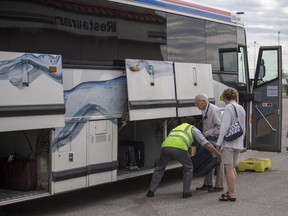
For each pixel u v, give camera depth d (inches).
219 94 403.9
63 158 255.8
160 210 278.8
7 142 264.5
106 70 284.7
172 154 305.0
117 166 294.4
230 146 294.2
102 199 308.5
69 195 320.2
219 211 276.1
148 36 320.5
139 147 335.9
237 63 434.6
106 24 286.0
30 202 300.4
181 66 341.1
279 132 434.3
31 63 231.1
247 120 447.8
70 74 261.1
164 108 320.8
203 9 382.6
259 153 533.6
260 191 330.6
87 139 271.0
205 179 335.6
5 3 229.3
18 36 234.7
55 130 250.5
